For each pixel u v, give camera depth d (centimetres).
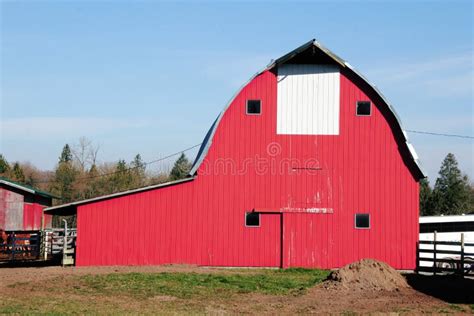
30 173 10844
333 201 3331
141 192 3316
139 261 3291
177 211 3322
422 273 3281
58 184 8581
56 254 4025
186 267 3222
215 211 3328
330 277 2658
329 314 2028
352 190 3334
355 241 3316
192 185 3338
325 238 3316
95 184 8562
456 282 2761
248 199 3331
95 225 3288
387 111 3359
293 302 2256
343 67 3359
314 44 3253
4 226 4303
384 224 3319
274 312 2061
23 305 2109
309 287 2562
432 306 2192
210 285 2592
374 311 2091
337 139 3350
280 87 3369
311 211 3328
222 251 3312
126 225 3300
